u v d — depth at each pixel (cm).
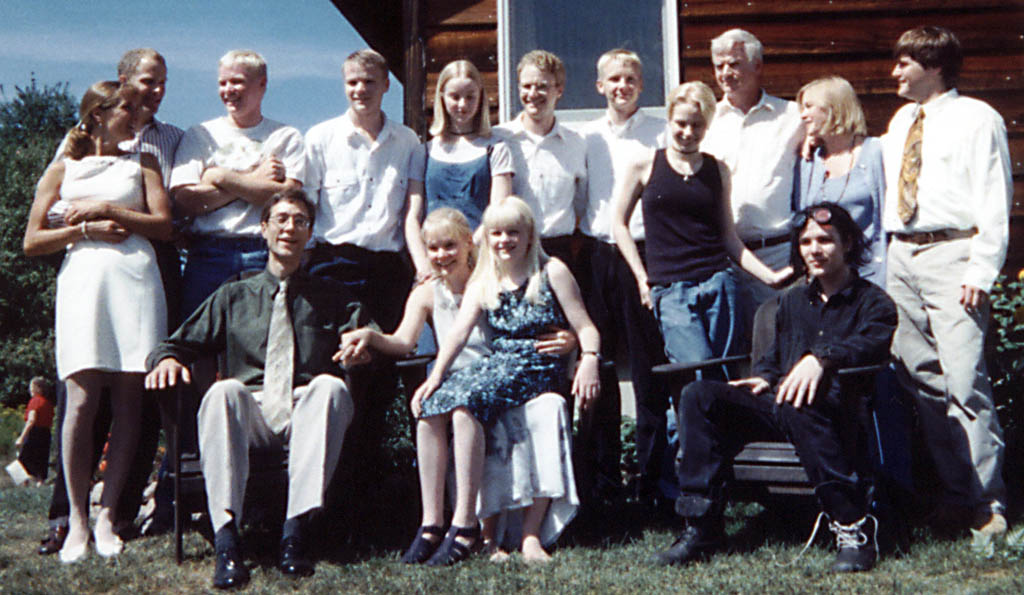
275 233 437
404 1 653
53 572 411
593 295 514
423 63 648
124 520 474
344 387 416
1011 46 634
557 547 435
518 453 422
